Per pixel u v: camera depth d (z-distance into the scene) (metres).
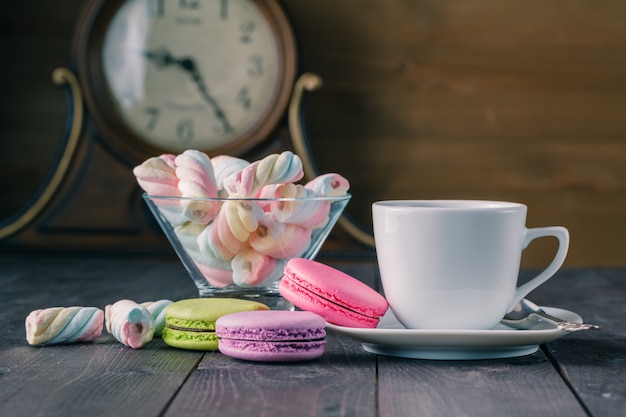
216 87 1.32
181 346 0.69
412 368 0.65
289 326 0.66
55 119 1.52
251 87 1.31
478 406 0.59
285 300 0.75
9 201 1.53
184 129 1.32
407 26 1.50
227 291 0.75
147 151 1.30
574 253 1.54
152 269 1.06
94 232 1.28
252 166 0.73
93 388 0.62
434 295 0.68
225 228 0.72
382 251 0.69
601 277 1.01
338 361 0.66
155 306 0.71
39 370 0.65
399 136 1.51
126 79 1.31
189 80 1.32
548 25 1.52
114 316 0.70
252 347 0.66
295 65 1.30
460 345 0.65
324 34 1.50
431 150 1.51
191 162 0.73
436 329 0.69
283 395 0.60
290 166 0.73
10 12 1.51
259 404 0.59
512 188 1.53
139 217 1.29
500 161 1.52
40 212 1.28
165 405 0.59
